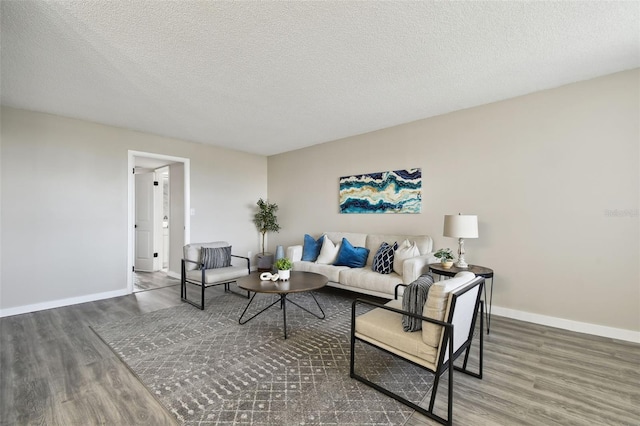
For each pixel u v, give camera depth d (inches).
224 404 66.0
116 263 154.6
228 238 208.7
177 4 65.1
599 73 99.7
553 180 110.9
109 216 152.7
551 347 93.5
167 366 82.3
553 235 111.0
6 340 99.3
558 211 110.0
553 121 110.6
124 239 157.4
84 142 145.1
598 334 102.5
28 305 129.0
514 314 119.2
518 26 73.9
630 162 97.3
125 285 157.1
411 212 149.5
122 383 74.2
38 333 105.3
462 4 66.1
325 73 98.2
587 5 66.4
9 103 122.4
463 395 69.2
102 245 150.2
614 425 59.6
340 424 59.7
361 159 171.5
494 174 124.0
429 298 64.7
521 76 101.3
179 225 193.2
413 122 148.8
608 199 100.9
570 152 107.5
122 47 82.3
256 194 227.5
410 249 131.4
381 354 89.5
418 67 94.7
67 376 77.2
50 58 87.8
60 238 137.8
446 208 137.7
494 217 124.0
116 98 117.9
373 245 155.6
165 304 139.6
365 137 169.2
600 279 102.4
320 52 85.4
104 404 66.1
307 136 176.9
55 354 89.3
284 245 220.7
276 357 87.6
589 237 104.2
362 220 171.9
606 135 101.0
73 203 141.6
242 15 69.0
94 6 65.4
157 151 172.6
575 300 106.9
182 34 76.4
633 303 97.1
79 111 132.4
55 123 136.6
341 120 146.9
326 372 79.4
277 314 125.1
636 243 96.7
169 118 142.6
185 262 147.0
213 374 78.3
